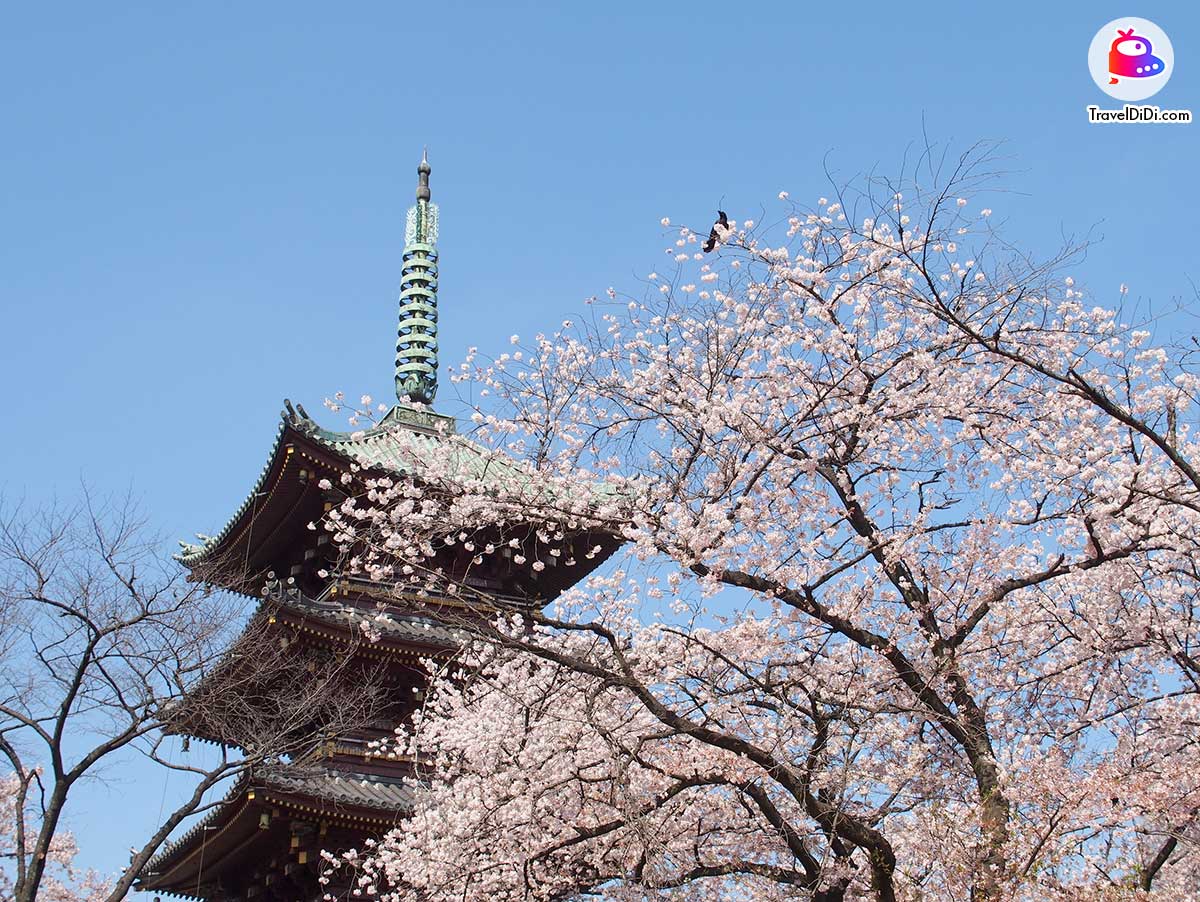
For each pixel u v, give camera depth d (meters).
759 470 17.23
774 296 18.72
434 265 40.72
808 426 18.41
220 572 33.59
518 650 17.44
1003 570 19.50
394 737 30.39
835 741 18.45
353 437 32.34
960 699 17.94
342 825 28.28
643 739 16.48
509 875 19.41
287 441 30.12
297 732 30.31
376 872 26.58
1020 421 19.02
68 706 23.53
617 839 18.97
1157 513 19.38
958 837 17.11
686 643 18.53
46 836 22.94
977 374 19.44
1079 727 20.08
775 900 19.59
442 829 22.45
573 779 18.08
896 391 18.06
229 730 27.39
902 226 18.31
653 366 18.56
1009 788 17.14
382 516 19.59
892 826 19.14
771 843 19.53
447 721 24.17
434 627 30.73
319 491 31.12
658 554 17.45
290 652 29.36
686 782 16.89
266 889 31.67
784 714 17.75
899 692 18.88
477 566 32.25
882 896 16.30
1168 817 18.14
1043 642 20.55
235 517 33.34
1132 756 19.73
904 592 18.64
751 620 18.39
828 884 17.20
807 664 18.47
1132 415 18.75
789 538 18.25
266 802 27.55
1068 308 19.14
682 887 19.73
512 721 20.52
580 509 18.80
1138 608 20.41
